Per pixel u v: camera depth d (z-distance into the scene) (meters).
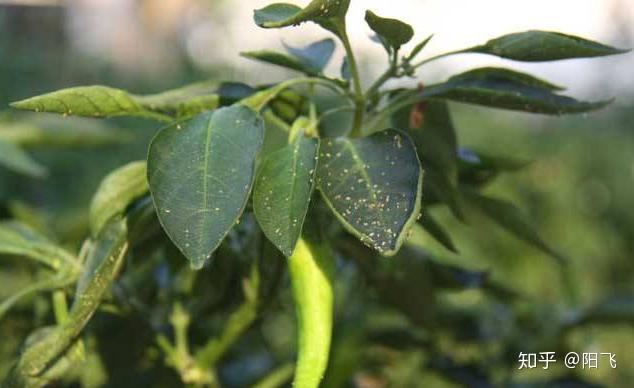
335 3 0.50
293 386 0.52
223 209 0.47
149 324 0.64
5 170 1.15
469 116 2.11
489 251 1.67
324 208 0.56
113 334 0.64
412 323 0.70
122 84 1.93
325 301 0.52
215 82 0.58
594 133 2.21
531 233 0.62
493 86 0.57
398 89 0.59
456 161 0.60
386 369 0.80
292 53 0.62
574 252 1.88
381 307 0.81
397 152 0.49
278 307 0.64
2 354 0.76
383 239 0.47
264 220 0.48
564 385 0.78
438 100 0.58
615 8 3.08
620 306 0.79
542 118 2.26
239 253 0.62
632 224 2.00
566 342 0.83
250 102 0.54
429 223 0.60
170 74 2.07
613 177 2.06
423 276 0.67
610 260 1.94
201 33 2.55
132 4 2.60
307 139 0.50
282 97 0.59
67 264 0.59
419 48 0.55
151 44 2.54
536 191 1.91
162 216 0.47
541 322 0.82
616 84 2.75
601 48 0.52
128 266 0.62
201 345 0.69
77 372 0.69
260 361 0.81
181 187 0.48
